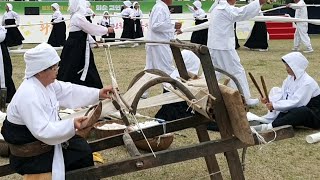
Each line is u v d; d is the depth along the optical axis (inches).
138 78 157.6
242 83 295.0
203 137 162.6
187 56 254.2
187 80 158.6
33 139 125.6
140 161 126.6
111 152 215.2
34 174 126.3
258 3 292.7
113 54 571.8
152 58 317.1
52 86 135.5
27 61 123.4
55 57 124.6
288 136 145.6
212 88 133.0
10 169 138.3
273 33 750.5
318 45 647.1
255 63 476.1
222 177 178.1
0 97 259.0
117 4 812.6
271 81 377.4
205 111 136.8
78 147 131.5
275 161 201.3
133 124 160.4
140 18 688.4
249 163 198.7
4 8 770.2
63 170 125.4
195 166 197.6
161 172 191.6
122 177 186.2
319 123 239.8
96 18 770.8
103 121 222.7
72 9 304.2
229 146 135.9
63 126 118.8
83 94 143.1
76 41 300.8
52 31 665.0
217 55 296.4
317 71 426.9
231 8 292.0
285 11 792.3
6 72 303.9
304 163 199.2
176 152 130.1
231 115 133.3
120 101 140.6
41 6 778.8
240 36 747.4
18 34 650.8
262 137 141.5
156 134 153.3
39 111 120.6
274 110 237.8
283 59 241.3
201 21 664.4
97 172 125.0
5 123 127.2
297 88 237.6
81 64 303.4
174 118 236.8
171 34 317.7
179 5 787.4
